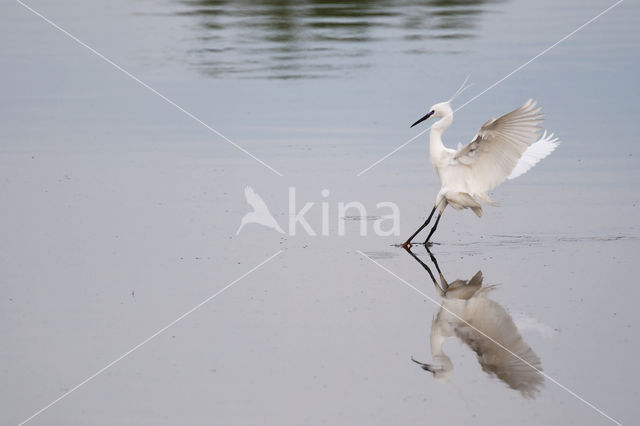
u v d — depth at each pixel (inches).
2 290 443.5
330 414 323.9
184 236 526.9
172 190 614.2
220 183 628.1
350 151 700.0
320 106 823.7
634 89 849.5
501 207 582.2
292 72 940.0
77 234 529.0
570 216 556.1
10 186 623.2
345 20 1214.3
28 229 538.0
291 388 344.8
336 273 469.7
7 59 1010.1
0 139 743.7
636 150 689.0
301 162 675.4
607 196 591.2
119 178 641.0
